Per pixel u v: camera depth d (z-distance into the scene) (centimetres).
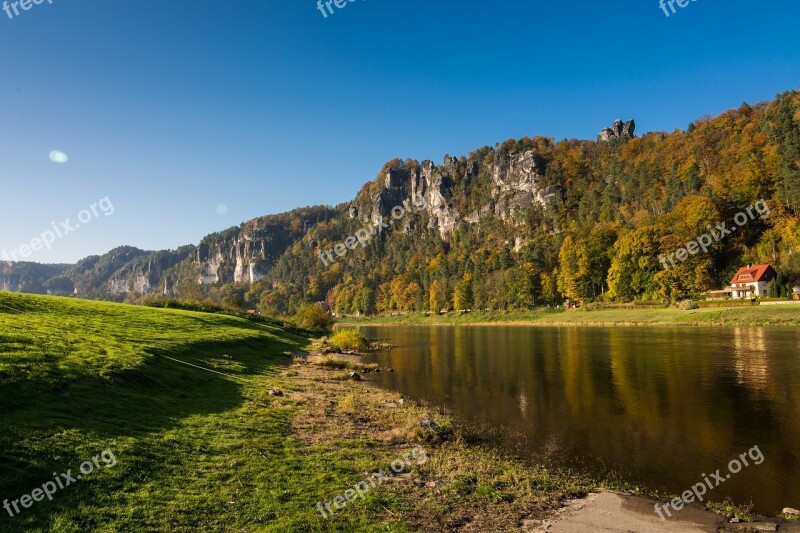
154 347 2747
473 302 14950
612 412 2144
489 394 2619
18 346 1862
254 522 998
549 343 5534
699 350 4106
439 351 5147
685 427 1873
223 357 3206
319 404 2217
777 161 10381
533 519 1102
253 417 1833
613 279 10712
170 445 1390
